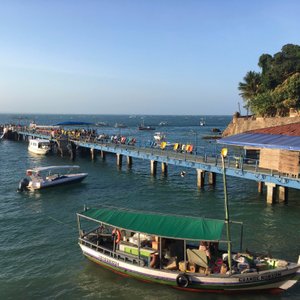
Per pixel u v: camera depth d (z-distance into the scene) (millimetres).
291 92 78500
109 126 185750
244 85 99938
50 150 69750
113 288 18391
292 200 34188
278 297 17453
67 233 25844
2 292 18141
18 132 95625
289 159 30797
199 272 17625
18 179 45531
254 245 23656
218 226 18109
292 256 22062
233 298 17312
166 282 17844
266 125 85375
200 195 37062
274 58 104812
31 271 20203
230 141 33656
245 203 33562
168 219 18875
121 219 19281
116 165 56875
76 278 19391
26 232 26094
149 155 46000
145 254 18938
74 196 37031
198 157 42125
